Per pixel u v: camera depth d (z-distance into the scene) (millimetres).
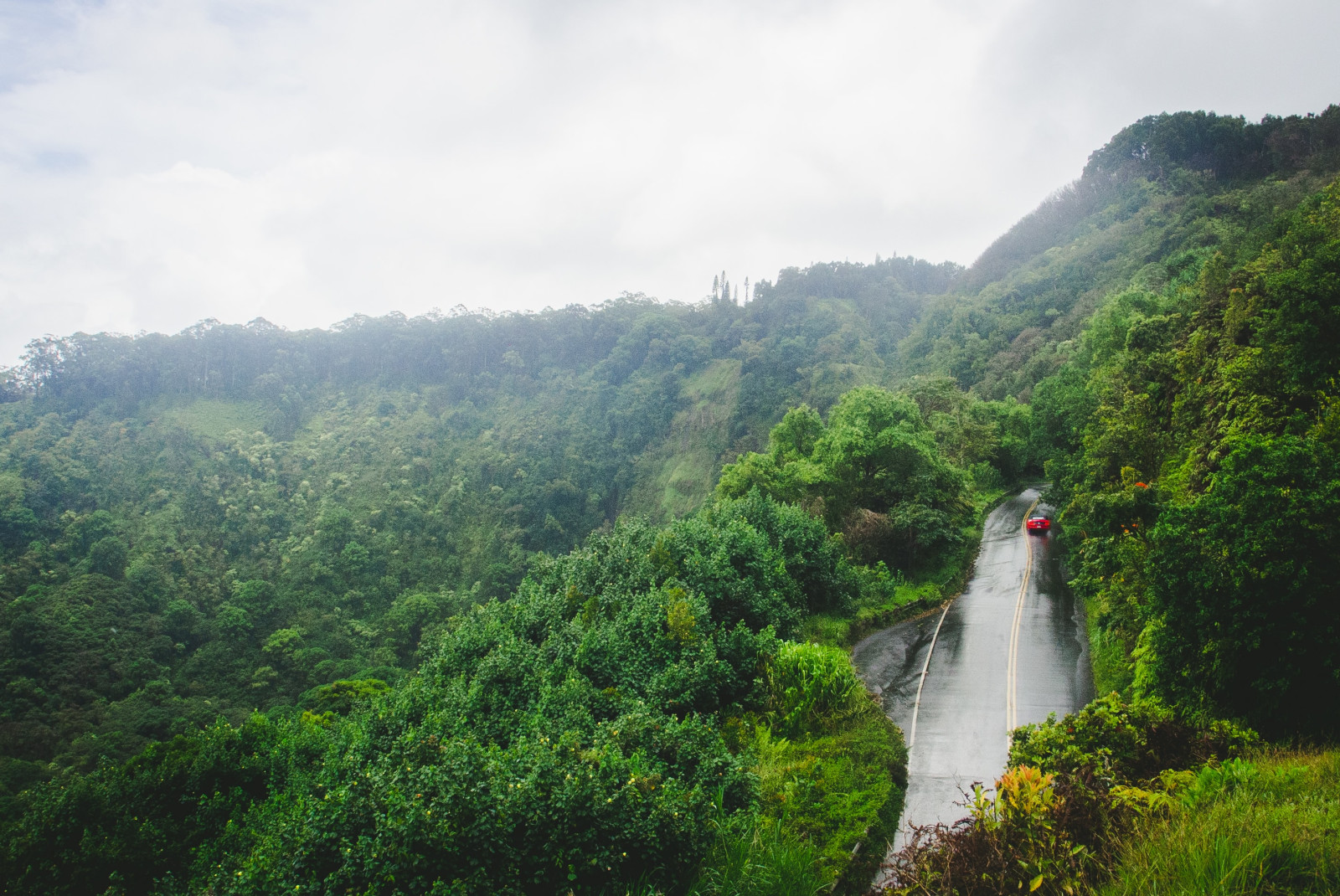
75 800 13227
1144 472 22500
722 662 15711
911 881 6934
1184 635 10773
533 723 12375
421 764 9914
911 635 22875
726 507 28734
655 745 10953
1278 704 9328
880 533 29781
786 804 10727
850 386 109000
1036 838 6453
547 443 119688
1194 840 5348
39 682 53219
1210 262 33750
